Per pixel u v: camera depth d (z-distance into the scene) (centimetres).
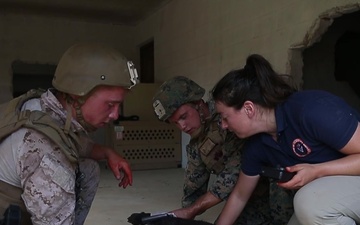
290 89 142
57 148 116
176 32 586
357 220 129
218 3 464
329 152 136
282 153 146
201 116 183
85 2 624
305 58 453
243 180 164
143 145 542
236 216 167
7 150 116
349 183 126
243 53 415
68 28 711
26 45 687
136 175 489
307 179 130
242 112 139
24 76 815
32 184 111
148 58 734
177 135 559
